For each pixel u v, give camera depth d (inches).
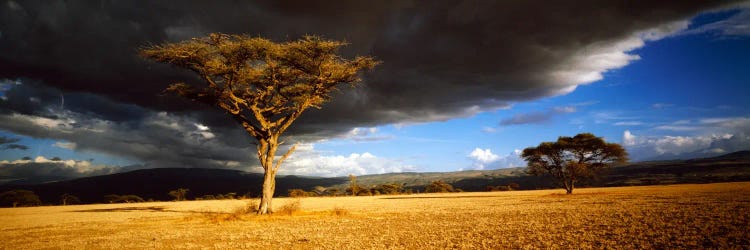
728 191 1710.1
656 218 742.5
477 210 1192.8
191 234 727.1
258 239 636.7
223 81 1093.8
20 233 861.2
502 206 1365.7
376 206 1678.2
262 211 1138.7
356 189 5723.4
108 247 601.9
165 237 696.4
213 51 1024.9
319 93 1172.5
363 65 1113.4
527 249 469.7
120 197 4872.0
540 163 2474.2
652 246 463.5
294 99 1127.6
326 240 602.9
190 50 1000.9
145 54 994.7
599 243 494.0
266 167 1155.3
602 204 1239.5
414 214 1109.7
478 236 594.6
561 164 2406.5
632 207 1048.2
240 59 1034.7
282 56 1034.1
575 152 2354.8
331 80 1120.8
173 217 1205.1
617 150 2240.4
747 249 424.5
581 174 2306.8
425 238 592.1
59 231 873.5
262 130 1130.7
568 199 1707.7
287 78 1127.6
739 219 663.1
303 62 1072.2
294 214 1144.8
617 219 756.0
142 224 980.6
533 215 933.8
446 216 1002.7
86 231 855.1
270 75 1095.0
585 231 604.7
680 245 461.7
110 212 1704.0
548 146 2380.7
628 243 487.5
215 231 765.9
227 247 563.5
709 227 588.7
